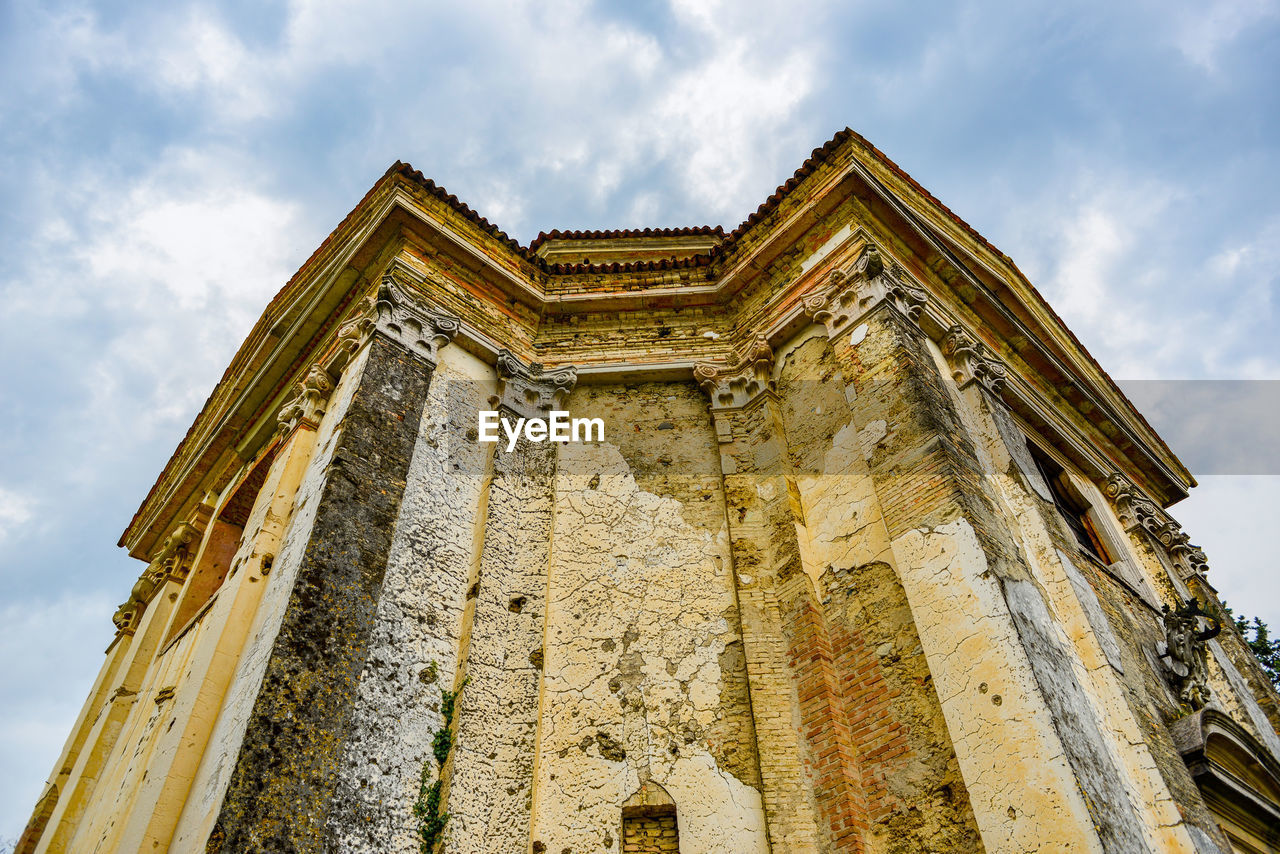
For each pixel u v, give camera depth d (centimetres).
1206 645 1198
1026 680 622
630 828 724
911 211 1084
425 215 1052
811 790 703
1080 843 543
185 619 1159
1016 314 1245
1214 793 823
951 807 625
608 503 945
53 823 1099
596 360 1088
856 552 811
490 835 686
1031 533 874
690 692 796
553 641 830
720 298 1130
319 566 722
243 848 557
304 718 637
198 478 1413
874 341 918
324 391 998
